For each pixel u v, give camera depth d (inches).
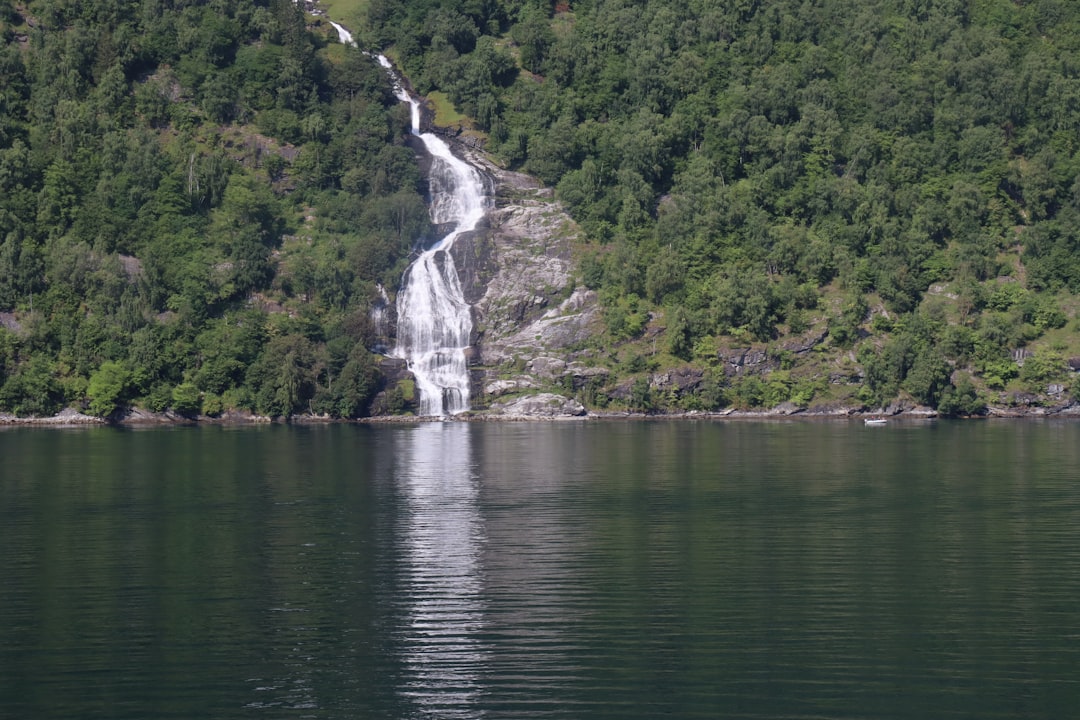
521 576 2519.7
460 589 2411.4
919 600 2308.1
